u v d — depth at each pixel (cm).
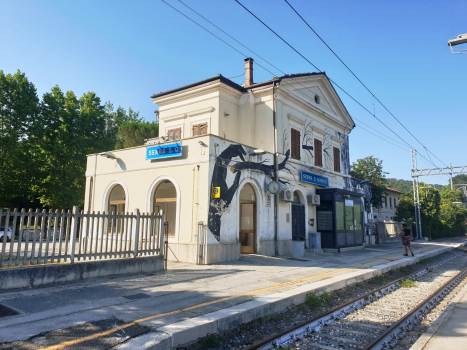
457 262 2039
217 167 1350
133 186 1570
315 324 690
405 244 1862
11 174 2720
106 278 911
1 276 715
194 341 537
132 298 723
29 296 703
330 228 1995
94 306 654
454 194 6588
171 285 866
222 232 1345
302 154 1956
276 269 1193
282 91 1795
